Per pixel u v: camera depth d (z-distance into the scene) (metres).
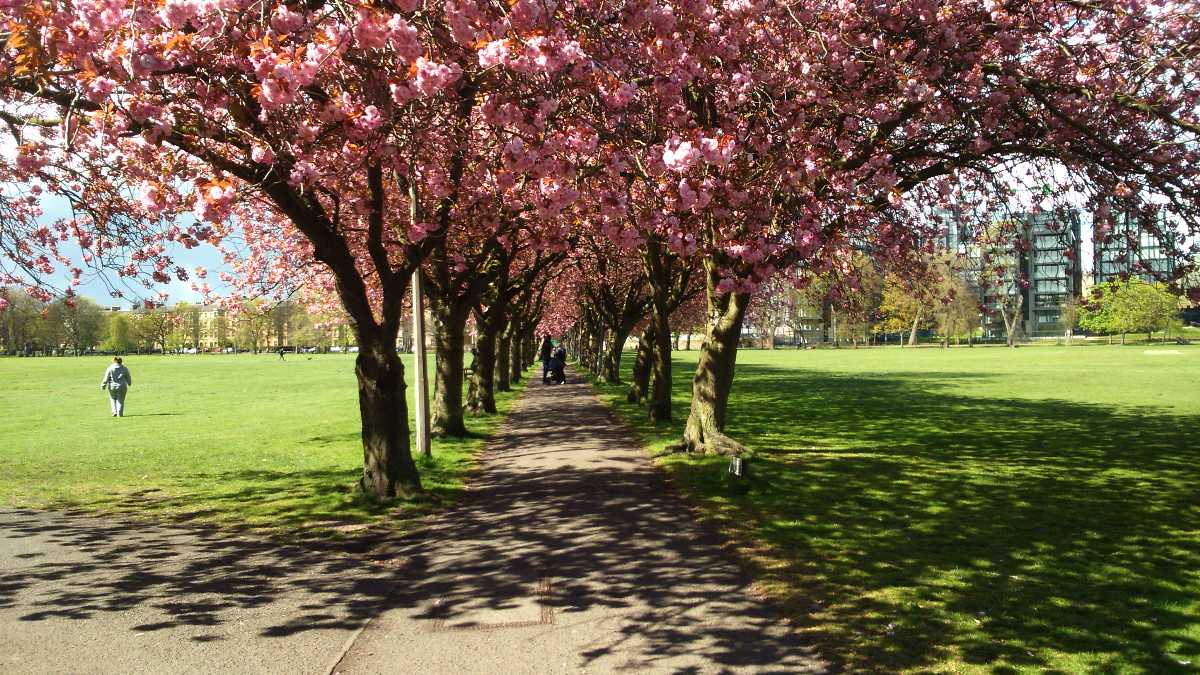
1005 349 89.44
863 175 9.24
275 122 6.48
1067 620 5.43
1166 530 8.14
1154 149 9.39
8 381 41.97
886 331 113.50
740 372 46.38
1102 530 8.12
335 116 6.23
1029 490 10.35
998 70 9.41
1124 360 53.09
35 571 6.78
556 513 9.01
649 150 6.78
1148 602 5.82
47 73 5.20
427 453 13.55
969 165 10.55
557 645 4.98
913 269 13.21
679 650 4.88
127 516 9.13
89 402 28.12
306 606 5.80
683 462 12.59
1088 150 9.25
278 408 25.34
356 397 30.42
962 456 13.45
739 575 6.50
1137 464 12.54
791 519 8.62
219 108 6.73
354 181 9.23
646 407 23.39
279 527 8.50
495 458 13.63
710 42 7.08
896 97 9.54
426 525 8.52
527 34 5.25
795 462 12.77
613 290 35.28
